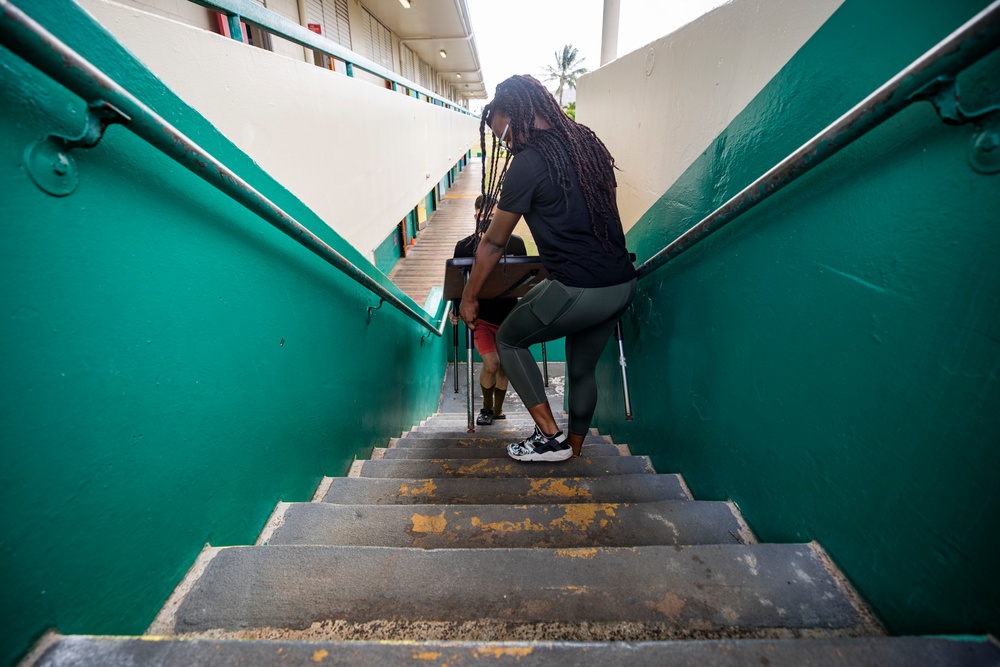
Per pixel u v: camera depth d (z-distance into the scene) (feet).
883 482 2.77
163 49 4.10
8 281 2.10
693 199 5.83
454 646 2.31
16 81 2.17
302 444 5.28
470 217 47.06
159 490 3.02
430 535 4.31
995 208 2.13
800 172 3.21
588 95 12.66
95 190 2.59
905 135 2.61
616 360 9.41
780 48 4.00
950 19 2.38
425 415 16.63
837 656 2.23
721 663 2.24
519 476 6.45
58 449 2.32
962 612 2.29
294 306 5.15
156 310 3.04
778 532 3.88
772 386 3.95
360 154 9.78
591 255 4.92
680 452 5.95
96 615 2.52
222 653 2.27
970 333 2.25
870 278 2.87
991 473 2.15
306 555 3.46
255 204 3.77
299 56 17.60
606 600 3.11
